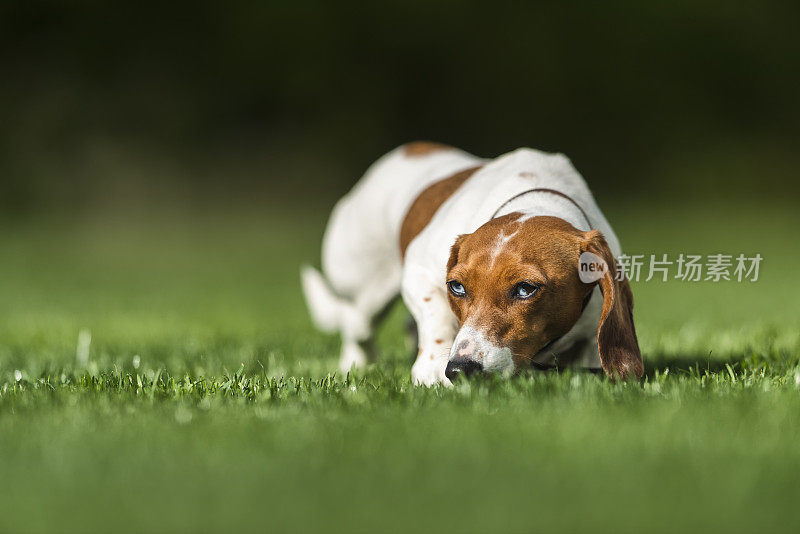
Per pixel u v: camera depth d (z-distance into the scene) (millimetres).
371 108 47469
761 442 5254
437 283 7328
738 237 29672
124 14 45562
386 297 9945
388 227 9469
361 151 47094
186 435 5480
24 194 42031
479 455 4992
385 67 47625
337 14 47125
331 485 4574
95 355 9750
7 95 43875
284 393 6715
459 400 6102
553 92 48594
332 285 10352
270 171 45594
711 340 10016
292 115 46969
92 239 34250
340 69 47250
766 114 49188
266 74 46719
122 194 43031
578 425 5434
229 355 9594
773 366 7738
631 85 48812
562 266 6348
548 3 48500
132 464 4953
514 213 6785
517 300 6312
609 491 4445
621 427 5414
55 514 4289
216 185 44719
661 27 48750
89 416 5984
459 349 6258
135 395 6770
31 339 12062
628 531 4020
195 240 34031
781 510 4250
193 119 45719
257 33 46656
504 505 4266
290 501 4359
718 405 5973
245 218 40688
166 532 4066
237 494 4469
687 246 27062
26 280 22656
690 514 4180
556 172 7641
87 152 43875
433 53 47812
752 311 14656
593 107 48656
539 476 4656
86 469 4883
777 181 47625
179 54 46188
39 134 43625
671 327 12320
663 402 6074
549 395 6234
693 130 48875
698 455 4996
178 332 12648
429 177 8953
